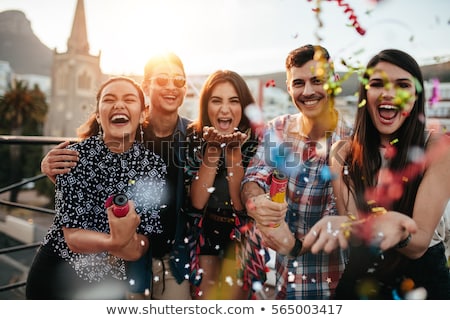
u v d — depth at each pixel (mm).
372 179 1413
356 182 1421
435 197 1314
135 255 1476
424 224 1309
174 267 1613
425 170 1361
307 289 1658
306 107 1606
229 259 1698
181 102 1730
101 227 1468
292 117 1766
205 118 1691
